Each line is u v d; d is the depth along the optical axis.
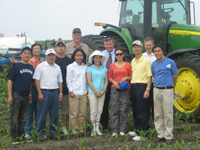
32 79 4.27
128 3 6.92
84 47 5.44
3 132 4.77
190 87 5.29
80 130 4.54
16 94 4.04
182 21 6.54
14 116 4.09
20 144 4.09
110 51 5.14
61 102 4.78
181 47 5.96
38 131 4.34
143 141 4.19
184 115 5.35
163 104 4.10
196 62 5.12
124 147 3.70
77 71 4.61
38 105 4.28
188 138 4.27
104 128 4.96
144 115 4.41
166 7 6.32
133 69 4.49
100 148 3.89
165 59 4.13
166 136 4.09
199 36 5.65
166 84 4.07
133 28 6.66
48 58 4.25
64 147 3.95
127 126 5.02
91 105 4.65
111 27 7.37
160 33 6.24
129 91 4.73
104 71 4.73
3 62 9.99
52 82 4.27
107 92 4.91
